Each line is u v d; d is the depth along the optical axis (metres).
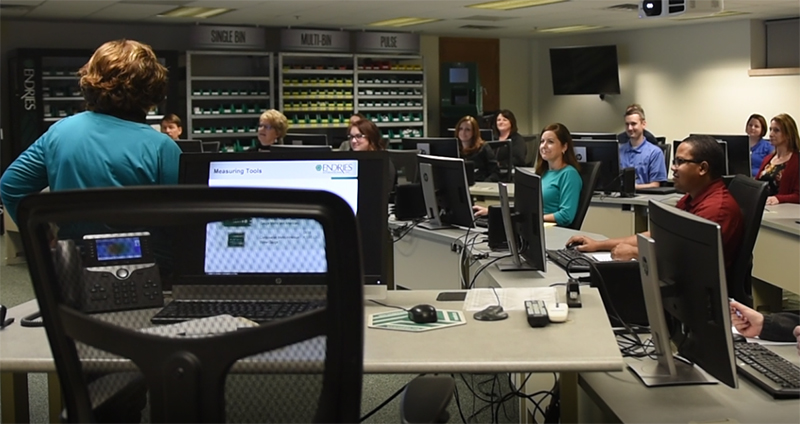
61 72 8.79
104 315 1.39
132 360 1.23
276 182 2.10
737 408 1.72
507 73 13.05
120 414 1.36
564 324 1.93
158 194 1.16
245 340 1.21
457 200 4.00
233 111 9.96
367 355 1.71
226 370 1.22
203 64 10.15
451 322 1.95
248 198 1.16
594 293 2.24
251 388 1.25
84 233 1.72
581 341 1.79
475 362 1.65
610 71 11.80
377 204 2.08
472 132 6.86
